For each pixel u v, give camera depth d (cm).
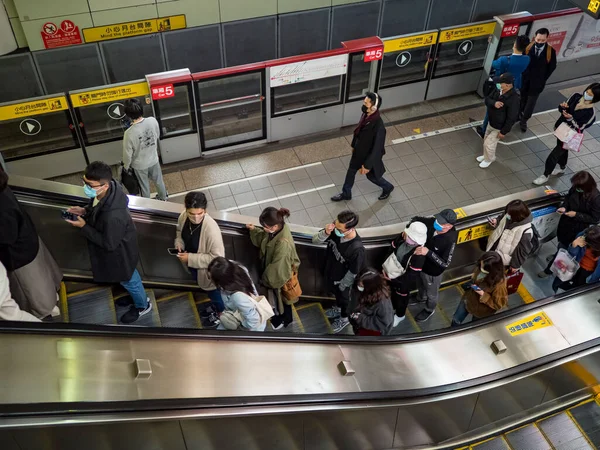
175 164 977
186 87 883
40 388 326
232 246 573
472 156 997
